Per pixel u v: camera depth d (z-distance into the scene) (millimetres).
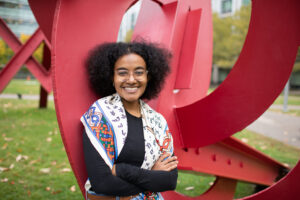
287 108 12766
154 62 1696
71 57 1676
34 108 9188
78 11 1709
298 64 21734
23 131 6074
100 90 1780
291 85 27984
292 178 2176
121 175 1438
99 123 1479
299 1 1901
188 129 2496
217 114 2312
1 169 3902
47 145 5203
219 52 24578
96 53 1691
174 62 2506
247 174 3293
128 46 1641
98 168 1406
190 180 4141
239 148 3092
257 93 2125
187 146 2561
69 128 1660
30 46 6758
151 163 1598
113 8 1922
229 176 3057
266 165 3504
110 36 1901
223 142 2984
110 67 1637
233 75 2184
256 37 2049
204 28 2893
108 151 1453
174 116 2533
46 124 6816
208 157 2908
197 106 2383
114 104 1590
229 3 30938
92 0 1787
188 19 2617
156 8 2646
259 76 2096
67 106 1654
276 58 2023
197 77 2887
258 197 2299
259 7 1989
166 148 1692
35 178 3742
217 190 3076
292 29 1946
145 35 2598
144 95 1911
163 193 2416
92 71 1687
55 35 1596
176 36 2492
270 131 7688
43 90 8984
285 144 6234
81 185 1731
